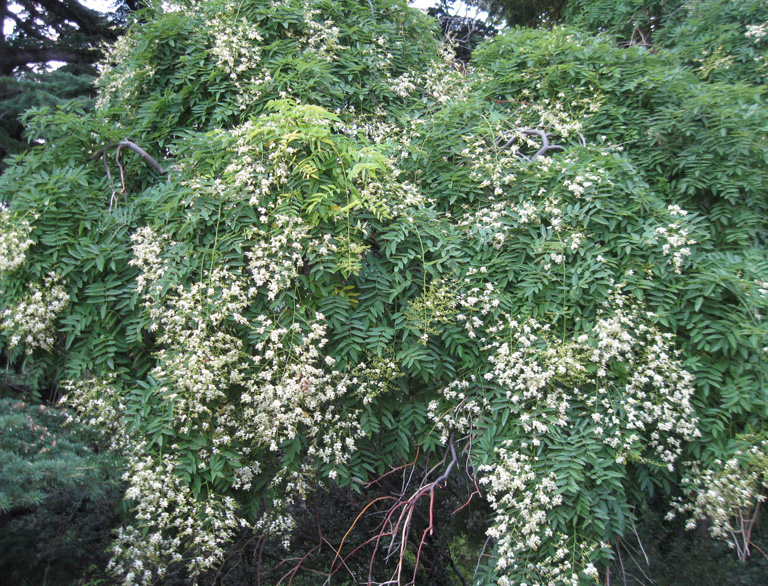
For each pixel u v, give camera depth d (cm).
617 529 279
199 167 340
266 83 375
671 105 379
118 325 327
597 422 292
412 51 468
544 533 279
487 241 329
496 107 420
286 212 295
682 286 297
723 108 351
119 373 327
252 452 325
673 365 292
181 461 293
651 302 304
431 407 316
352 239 303
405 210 325
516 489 293
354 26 443
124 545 318
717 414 296
